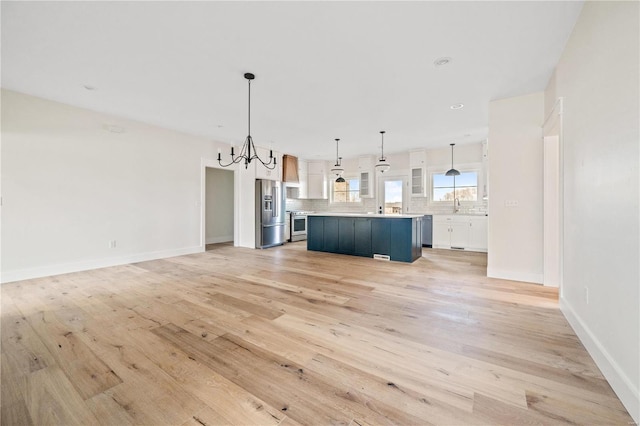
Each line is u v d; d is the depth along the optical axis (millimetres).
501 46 2508
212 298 3025
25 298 3008
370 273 4102
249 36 2377
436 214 6547
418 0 1942
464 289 3316
